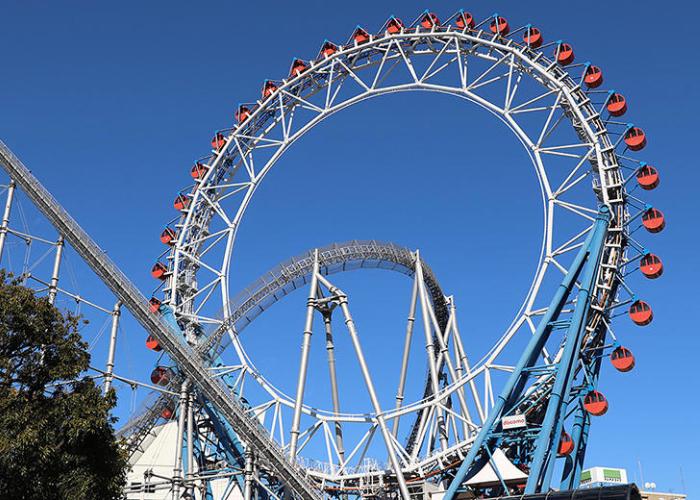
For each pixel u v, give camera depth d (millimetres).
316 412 78438
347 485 76062
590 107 84000
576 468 72438
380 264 89250
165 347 69500
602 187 79688
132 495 89062
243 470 68375
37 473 48188
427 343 82625
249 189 90562
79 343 54125
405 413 75812
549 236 79500
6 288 52531
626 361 71500
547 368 72438
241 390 78375
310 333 79250
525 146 83562
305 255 84562
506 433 70188
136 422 74625
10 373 51125
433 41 92375
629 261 78000
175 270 88000
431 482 75438
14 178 67250
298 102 94938
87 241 68062
